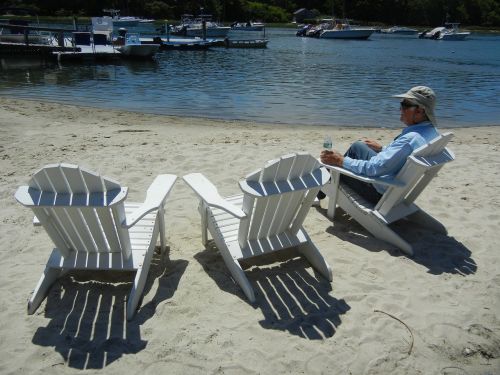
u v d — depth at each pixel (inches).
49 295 128.2
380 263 151.0
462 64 1207.6
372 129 408.8
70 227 119.5
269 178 118.3
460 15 4441.4
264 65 1027.3
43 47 970.7
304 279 141.0
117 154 262.5
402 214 168.9
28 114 407.2
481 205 202.5
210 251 156.4
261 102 553.9
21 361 104.2
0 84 628.1
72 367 103.1
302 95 617.0
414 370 106.0
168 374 101.9
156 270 143.6
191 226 175.2
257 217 130.0
